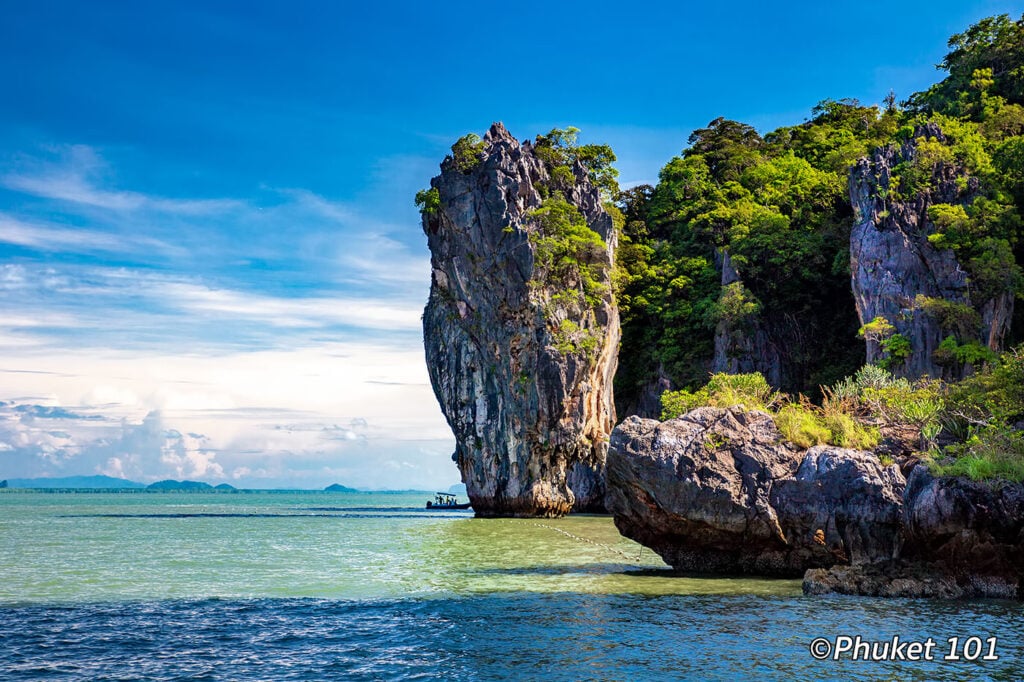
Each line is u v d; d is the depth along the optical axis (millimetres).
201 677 16484
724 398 35125
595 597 24922
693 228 95375
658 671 16641
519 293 81875
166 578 29969
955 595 24062
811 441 28578
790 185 93125
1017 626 20281
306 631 20469
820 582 25094
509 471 81062
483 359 84875
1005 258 59438
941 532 24578
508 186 85625
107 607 23672
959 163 67312
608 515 80500
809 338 83688
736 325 84062
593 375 82438
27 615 22406
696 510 27438
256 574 31141
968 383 35062
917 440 29812
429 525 63688
